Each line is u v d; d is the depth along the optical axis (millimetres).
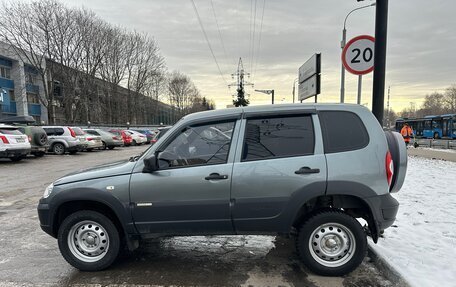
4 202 7066
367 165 3355
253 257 4020
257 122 3545
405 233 4387
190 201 3457
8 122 21359
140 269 3717
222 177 3404
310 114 3518
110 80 47656
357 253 3373
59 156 17672
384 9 4957
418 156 16109
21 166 13109
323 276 3445
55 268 3768
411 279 3184
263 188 3375
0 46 38094
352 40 5602
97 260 3654
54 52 38562
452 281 3131
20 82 41188
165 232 3566
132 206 3520
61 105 43312
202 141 3586
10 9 35344
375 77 5113
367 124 3467
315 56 9727
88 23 41656
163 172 3506
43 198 3750
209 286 3291
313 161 3363
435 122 38875
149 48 55312
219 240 4621
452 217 5023
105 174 3631
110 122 49219
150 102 60031
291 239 4605
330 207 3547
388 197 3400
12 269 3744
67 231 3645
